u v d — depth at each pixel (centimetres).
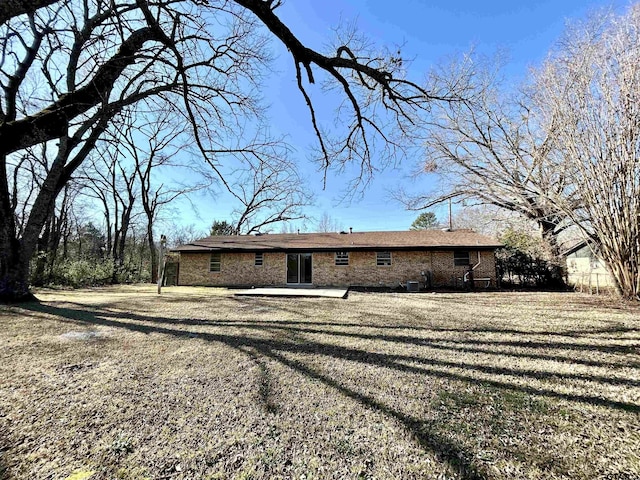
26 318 640
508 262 1573
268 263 1727
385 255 1612
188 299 1045
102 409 261
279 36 434
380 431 229
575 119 964
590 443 213
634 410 261
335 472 184
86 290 1388
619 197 918
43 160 1492
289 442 215
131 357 402
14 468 184
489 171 1559
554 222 1445
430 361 391
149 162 1933
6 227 795
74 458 195
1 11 269
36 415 250
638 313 753
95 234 2880
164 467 187
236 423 240
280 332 546
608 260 991
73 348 439
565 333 544
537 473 182
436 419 247
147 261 2975
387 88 563
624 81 873
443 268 1552
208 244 1847
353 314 744
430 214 3541
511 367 370
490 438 220
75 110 575
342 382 323
